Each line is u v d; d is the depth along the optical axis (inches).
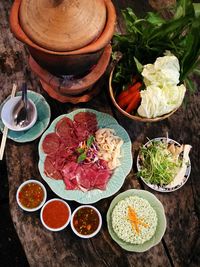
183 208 22.5
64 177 22.0
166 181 22.5
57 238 21.8
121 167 22.2
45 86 23.5
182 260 21.8
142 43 21.0
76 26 18.1
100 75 21.8
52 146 22.5
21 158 22.9
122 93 21.5
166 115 21.2
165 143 23.1
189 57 20.2
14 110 23.3
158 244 22.0
